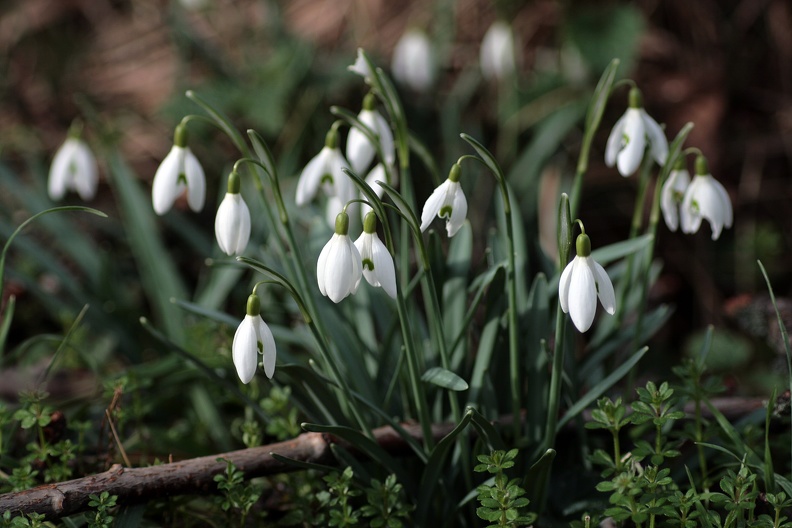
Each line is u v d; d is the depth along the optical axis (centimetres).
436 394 88
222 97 119
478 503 85
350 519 81
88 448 89
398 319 88
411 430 86
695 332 115
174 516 84
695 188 84
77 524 83
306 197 86
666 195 86
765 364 102
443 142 125
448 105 124
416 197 118
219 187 120
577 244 78
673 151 85
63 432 87
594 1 128
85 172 100
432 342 89
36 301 108
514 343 83
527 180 116
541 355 86
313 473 86
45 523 82
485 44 123
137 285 113
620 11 122
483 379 86
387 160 88
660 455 80
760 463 83
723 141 127
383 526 83
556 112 123
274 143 121
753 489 80
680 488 86
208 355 95
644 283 88
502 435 86
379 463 85
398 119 86
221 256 104
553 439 83
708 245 119
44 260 104
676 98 129
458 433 81
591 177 124
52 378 101
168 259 105
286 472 84
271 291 101
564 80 126
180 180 85
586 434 88
